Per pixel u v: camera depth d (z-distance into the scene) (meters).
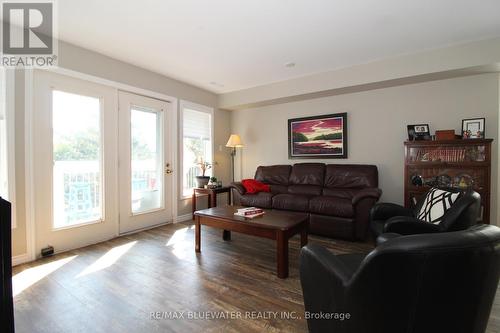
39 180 2.60
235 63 3.42
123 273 2.25
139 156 3.59
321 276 1.25
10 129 2.40
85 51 2.94
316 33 2.61
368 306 0.99
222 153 5.10
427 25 2.45
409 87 3.51
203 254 2.70
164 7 2.15
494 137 3.03
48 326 1.54
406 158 3.26
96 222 3.07
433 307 0.90
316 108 4.29
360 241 3.12
